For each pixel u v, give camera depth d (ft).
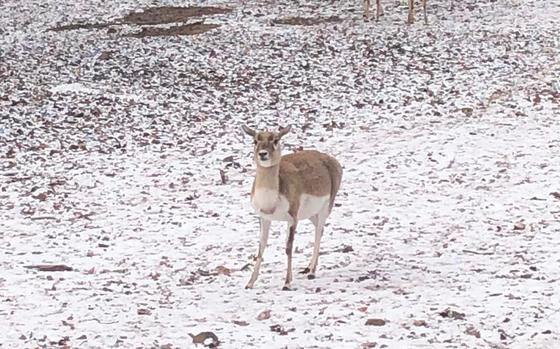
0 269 41.68
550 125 73.15
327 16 124.26
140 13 129.29
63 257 44.11
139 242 47.03
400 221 50.37
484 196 55.16
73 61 99.76
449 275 39.81
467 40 107.55
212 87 89.40
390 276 39.91
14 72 94.58
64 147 68.90
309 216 39.63
